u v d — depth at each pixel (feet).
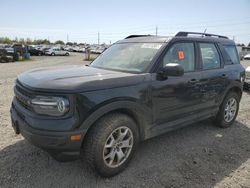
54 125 8.66
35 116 8.93
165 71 10.89
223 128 16.34
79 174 10.25
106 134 9.52
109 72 11.21
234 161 11.82
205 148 13.10
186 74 12.64
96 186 9.51
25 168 10.53
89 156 9.47
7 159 11.18
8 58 83.25
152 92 10.96
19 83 10.50
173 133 15.08
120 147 10.32
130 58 12.41
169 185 9.71
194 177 10.33
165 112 11.84
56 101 8.67
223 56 15.57
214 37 15.65
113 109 9.63
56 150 8.92
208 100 14.28
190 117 13.41
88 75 10.30
